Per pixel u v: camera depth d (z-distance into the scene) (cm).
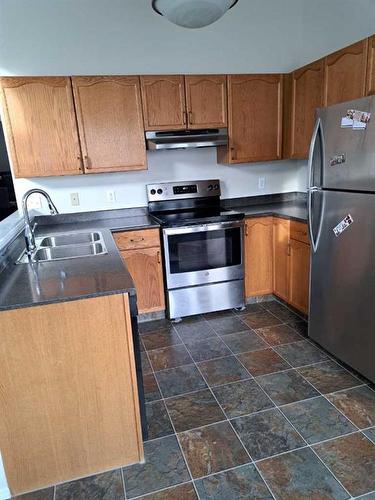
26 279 161
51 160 281
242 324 299
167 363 246
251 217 315
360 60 232
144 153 299
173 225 289
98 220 323
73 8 285
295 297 301
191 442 176
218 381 224
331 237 223
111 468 164
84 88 277
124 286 148
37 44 283
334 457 163
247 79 310
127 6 295
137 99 289
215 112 308
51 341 143
